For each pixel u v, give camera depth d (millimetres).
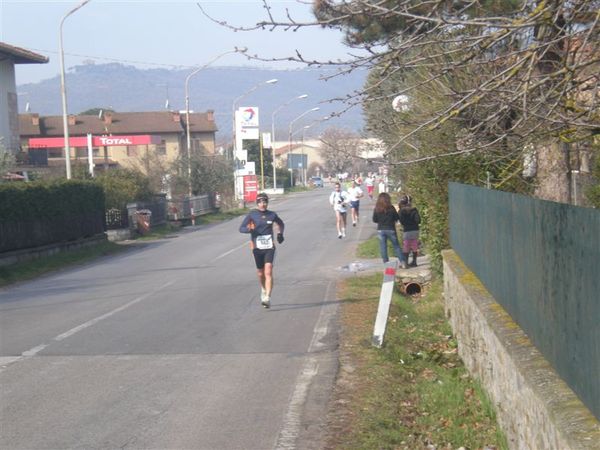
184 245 32781
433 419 8070
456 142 8992
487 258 9312
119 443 7234
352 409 8180
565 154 11266
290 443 7191
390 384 9211
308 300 15555
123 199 38938
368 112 11609
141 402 8562
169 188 57094
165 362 10438
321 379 9422
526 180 12906
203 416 8039
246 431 7555
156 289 17984
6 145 46844
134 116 90500
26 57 47844
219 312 14367
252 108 77875
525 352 6340
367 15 6535
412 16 6129
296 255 24938
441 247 16500
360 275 19016
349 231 34094
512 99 6484
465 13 7359
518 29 6062
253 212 14742
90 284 20062
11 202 25703
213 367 10109
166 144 88062
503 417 7164
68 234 30516
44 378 9695
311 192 92375
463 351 10281
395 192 34688
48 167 47812
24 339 12234
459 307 10742
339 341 11508
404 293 17188
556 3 5828
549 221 5820
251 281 18875
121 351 11172
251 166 68375
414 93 9531
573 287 5098
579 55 6656
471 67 7324
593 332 4609
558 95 6586
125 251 31844
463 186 11898
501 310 8102
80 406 8445
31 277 23172
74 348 11438
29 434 7523
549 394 5242
